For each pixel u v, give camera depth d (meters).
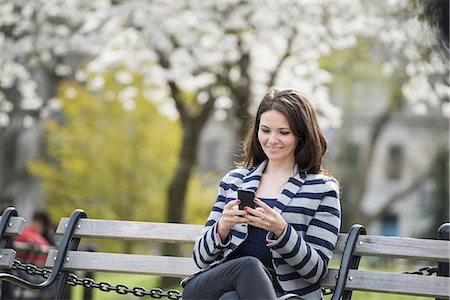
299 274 5.96
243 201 5.85
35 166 28.84
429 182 42.44
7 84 19.81
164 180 29.27
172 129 29.19
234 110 20.47
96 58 18.59
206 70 18.48
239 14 16.64
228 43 16.69
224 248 6.04
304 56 18.95
